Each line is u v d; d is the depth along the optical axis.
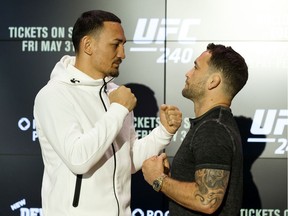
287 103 3.80
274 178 3.81
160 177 2.79
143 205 3.88
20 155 3.87
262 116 3.81
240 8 3.81
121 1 3.85
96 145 2.78
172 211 2.80
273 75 3.81
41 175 3.87
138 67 3.85
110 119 2.83
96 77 3.06
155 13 3.84
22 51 3.87
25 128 3.87
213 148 2.61
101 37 3.00
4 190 3.87
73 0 3.86
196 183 2.64
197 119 2.79
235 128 2.75
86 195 2.92
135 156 3.21
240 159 2.72
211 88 2.81
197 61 2.86
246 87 3.81
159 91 3.85
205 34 3.82
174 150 3.85
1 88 3.86
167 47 3.84
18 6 3.87
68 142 2.81
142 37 3.85
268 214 3.82
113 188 2.98
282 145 3.81
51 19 3.87
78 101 2.98
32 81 3.87
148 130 3.86
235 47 3.81
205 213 2.67
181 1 3.83
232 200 2.71
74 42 3.07
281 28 3.80
